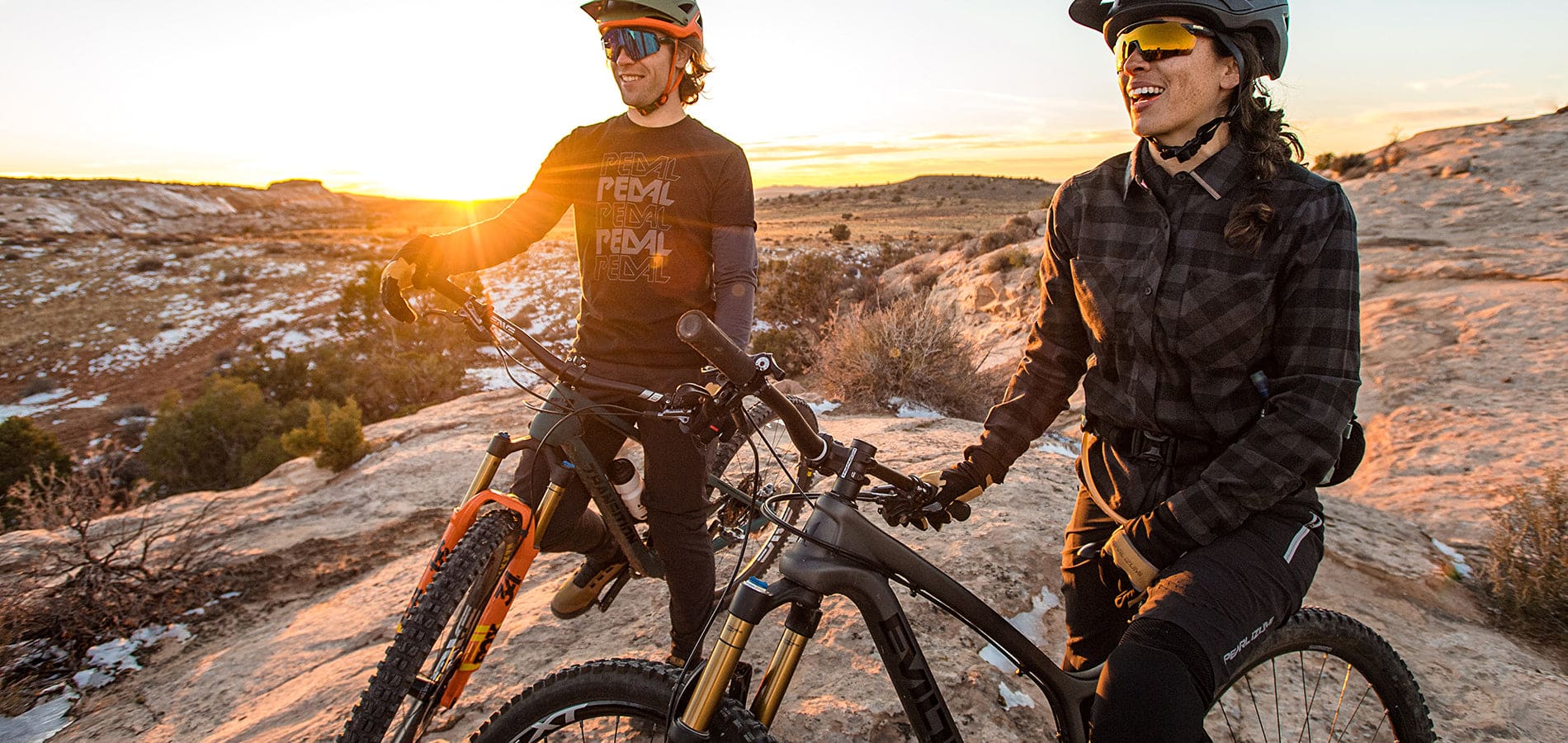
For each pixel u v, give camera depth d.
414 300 39.59
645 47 2.31
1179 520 1.59
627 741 2.15
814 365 9.41
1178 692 1.41
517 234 2.60
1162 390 1.75
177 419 21.67
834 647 2.85
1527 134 25.23
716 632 2.81
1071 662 2.13
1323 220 1.57
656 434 2.39
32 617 4.16
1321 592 3.95
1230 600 1.52
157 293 56.41
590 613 3.36
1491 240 15.64
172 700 3.56
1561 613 3.83
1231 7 1.55
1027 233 29.48
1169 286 1.67
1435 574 4.23
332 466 6.84
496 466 2.41
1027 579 3.43
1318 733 2.78
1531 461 6.39
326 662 3.58
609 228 2.46
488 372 32.09
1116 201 1.79
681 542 2.46
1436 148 26.48
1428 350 9.82
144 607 4.32
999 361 14.67
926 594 1.71
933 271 30.88
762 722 1.51
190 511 5.74
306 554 4.94
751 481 3.24
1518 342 9.52
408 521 5.36
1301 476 1.54
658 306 2.41
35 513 5.38
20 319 50.09
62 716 3.62
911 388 7.97
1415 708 2.06
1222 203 1.64
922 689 1.64
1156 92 1.62
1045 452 5.50
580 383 2.43
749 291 2.43
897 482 1.66
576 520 2.57
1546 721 3.01
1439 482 6.25
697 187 2.40
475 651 2.17
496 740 1.71
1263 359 1.68
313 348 41.25
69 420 34.75
